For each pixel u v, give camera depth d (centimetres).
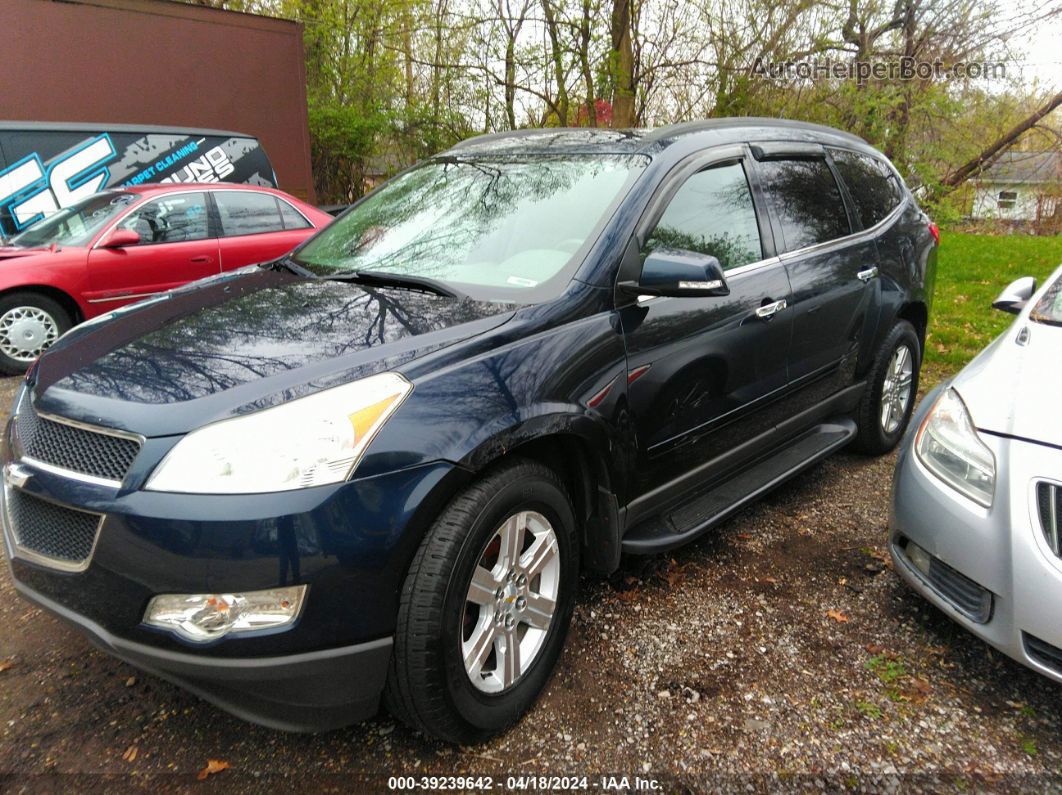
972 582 240
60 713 233
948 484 249
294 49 1150
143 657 185
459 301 251
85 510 188
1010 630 225
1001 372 269
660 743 222
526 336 233
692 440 291
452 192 324
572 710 236
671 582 308
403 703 203
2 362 602
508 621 223
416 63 1628
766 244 329
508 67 1515
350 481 185
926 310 451
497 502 209
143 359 218
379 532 188
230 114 1112
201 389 197
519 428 214
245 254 707
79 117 987
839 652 264
